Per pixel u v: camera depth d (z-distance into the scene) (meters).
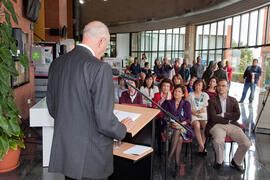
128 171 2.23
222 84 3.50
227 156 3.74
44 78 6.73
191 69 9.80
